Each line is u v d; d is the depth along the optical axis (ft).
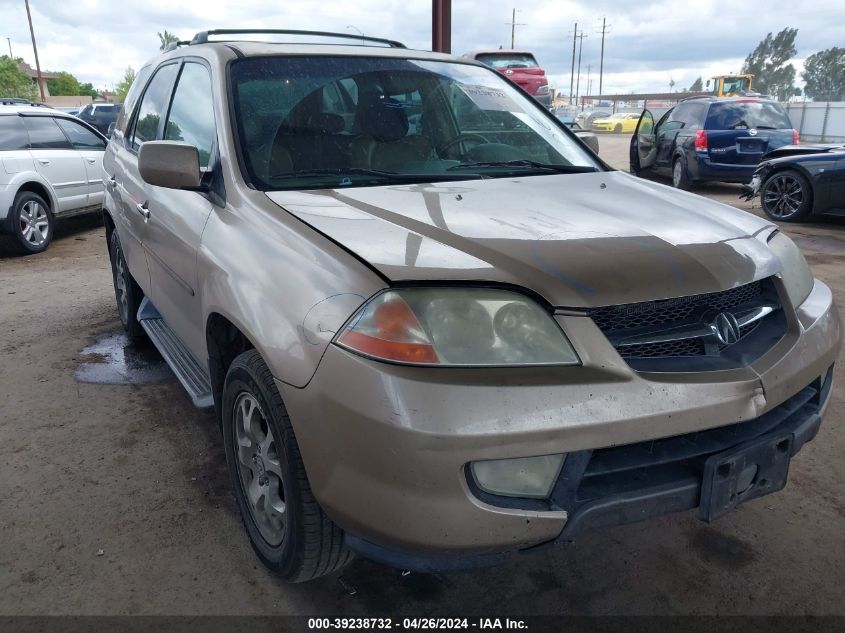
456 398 5.33
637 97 205.57
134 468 9.69
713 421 5.91
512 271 5.87
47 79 261.85
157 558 7.82
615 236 6.63
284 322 6.18
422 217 6.88
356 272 5.93
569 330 5.72
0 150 23.67
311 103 9.02
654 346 6.13
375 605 7.15
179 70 10.81
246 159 8.19
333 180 8.25
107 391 12.19
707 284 6.18
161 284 10.38
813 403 7.31
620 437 5.59
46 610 7.02
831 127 100.01
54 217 25.71
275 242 6.87
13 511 8.67
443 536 5.44
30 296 18.40
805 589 7.32
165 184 8.00
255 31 10.77
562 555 7.91
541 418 5.40
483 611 7.07
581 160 10.11
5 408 11.53
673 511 6.18
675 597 7.23
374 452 5.44
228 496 9.04
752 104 37.22
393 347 5.51
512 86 11.24
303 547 6.47
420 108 9.73
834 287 18.08
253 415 7.27
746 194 30.50
